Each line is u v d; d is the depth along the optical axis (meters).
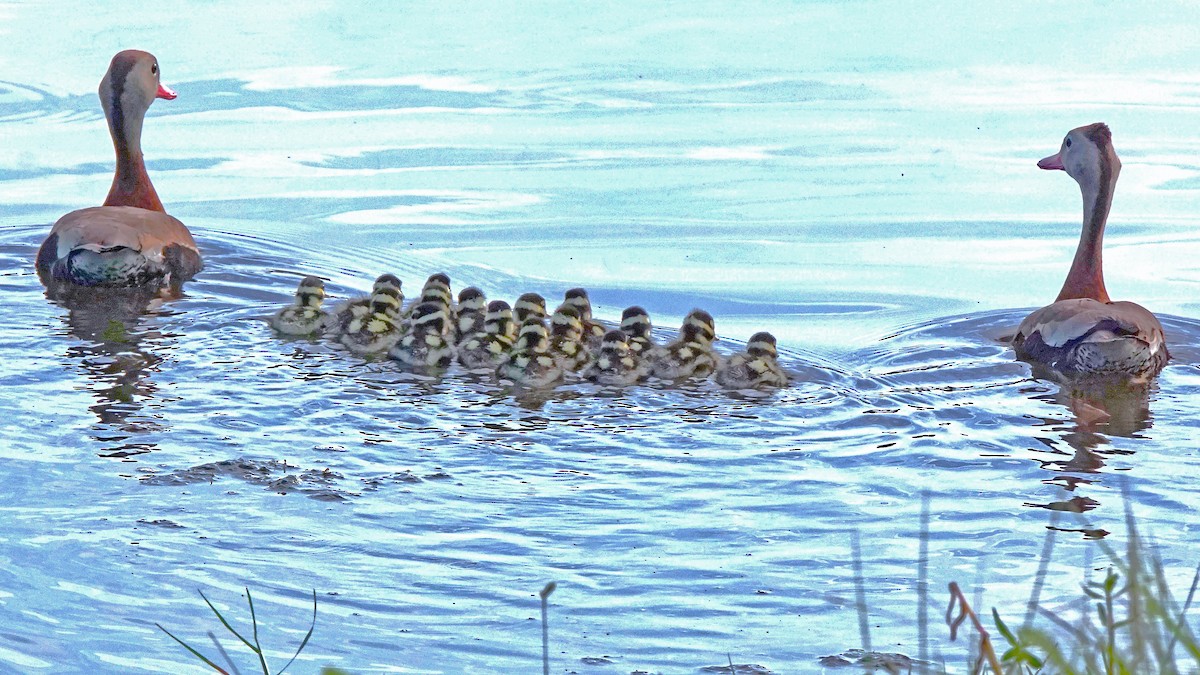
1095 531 11.79
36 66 27.80
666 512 12.10
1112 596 8.55
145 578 10.51
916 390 15.34
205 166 23.22
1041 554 11.34
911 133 24.77
